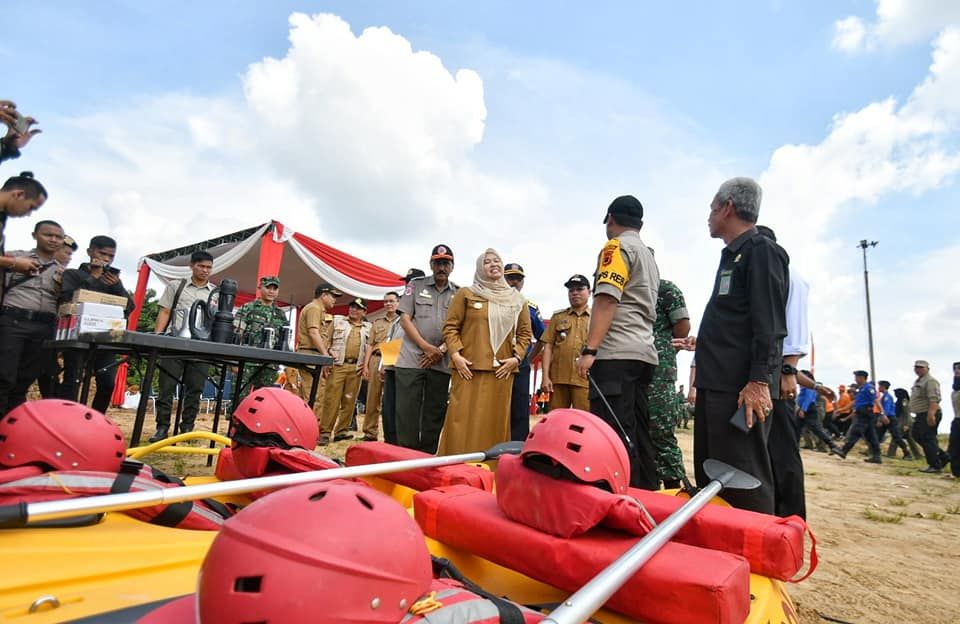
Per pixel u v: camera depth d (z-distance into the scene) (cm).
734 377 316
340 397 950
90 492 218
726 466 285
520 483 219
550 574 204
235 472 336
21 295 504
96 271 557
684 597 167
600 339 354
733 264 330
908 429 1631
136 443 448
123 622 144
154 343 423
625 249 373
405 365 572
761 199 344
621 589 179
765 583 209
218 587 106
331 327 950
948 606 362
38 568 175
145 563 191
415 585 121
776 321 303
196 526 251
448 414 506
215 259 1312
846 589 384
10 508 160
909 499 830
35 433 222
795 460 375
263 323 725
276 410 304
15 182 434
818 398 1566
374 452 362
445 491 263
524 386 662
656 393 494
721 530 217
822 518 642
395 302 982
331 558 107
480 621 131
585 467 207
